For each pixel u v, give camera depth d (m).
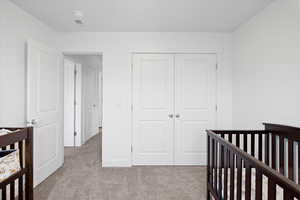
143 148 3.57
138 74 3.54
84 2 2.37
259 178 1.15
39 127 2.75
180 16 2.80
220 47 3.50
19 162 1.74
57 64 3.28
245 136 2.32
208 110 3.56
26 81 2.60
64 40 3.44
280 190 1.75
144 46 3.49
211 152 2.26
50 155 3.07
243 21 2.96
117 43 3.48
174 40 3.49
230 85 3.53
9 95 2.30
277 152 2.20
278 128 2.14
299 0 1.92
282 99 2.16
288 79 2.08
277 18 2.24
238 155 1.45
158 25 3.16
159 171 3.24
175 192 2.50
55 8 2.53
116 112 3.49
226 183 1.68
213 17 2.82
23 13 2.55
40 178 2.79
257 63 2.66
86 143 5.22
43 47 2.82
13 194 1.64
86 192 2.50
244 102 3.03
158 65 3.56
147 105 3.56
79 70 4.92
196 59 3.56
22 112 2.53
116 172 3.19
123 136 3.49
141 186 2.68
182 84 3.56
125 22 3.03
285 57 2.12
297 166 1.91
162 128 3.57
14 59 2.38
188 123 3.57
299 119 1.93
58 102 3.32
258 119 2.64
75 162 3.68
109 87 3.48
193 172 3.20
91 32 3.46
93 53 3.54
